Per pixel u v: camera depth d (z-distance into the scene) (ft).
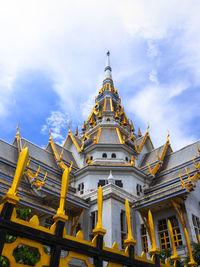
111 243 71.36
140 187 100.78
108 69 204.64
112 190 83.15
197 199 82.43
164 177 102.37
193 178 73.51
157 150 123.85
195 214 77.25
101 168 100.12
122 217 82.79
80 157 119.24
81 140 135.64
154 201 75.15
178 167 100.58
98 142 117.19
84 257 15.44
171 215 76.18
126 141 120.06
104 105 150.82
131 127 155.63
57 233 14.38
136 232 81.92
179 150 114.11
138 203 80.07
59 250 14.11
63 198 15.67
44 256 13.79
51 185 74.28
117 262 17.19
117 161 108.58
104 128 129.39
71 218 82.94
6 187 66.13
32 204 63.62
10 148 98.99
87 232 80.02
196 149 104.47
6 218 12.57
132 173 100.01
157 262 20.61
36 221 14.25
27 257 27.96
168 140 120.98
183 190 69.26
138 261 18.67
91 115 152.56
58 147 121.19
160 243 74.43
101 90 180.75
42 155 108.06
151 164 112.47
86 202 86.02
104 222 77.61
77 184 102.89
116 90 180.65
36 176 72.02
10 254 12.75
